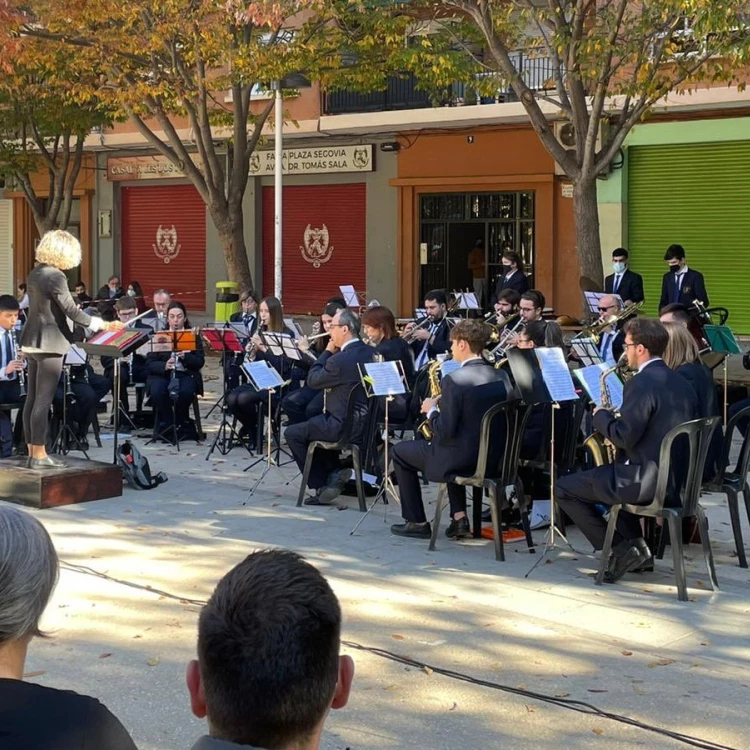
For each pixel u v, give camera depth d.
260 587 1.77
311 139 23.12
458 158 21.34
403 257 22.31
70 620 5.94
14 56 16.64
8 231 29.45
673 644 5.64
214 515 8.43
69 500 8.74
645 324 6.60
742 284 18.30
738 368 12.79
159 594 6.41
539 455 7.91
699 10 11.66
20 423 10.88
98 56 16.89
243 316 13.00
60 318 8.77
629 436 6.43
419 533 7.83
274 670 1.71
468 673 5.21
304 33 17.08
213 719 1.75
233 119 19.86
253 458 10.85
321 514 8.50
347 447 8.52
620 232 19.23
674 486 6.46
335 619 1.78
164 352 11.85
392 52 17.08
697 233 18.66
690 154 18.56
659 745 4.48
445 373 8.21
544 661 5.38
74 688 5.03
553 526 7.25
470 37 16.88
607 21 13.51
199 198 25.75
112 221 27.14
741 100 17.25
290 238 24.03
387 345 9.60
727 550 7.56
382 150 22.28
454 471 7.37
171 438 11.84
